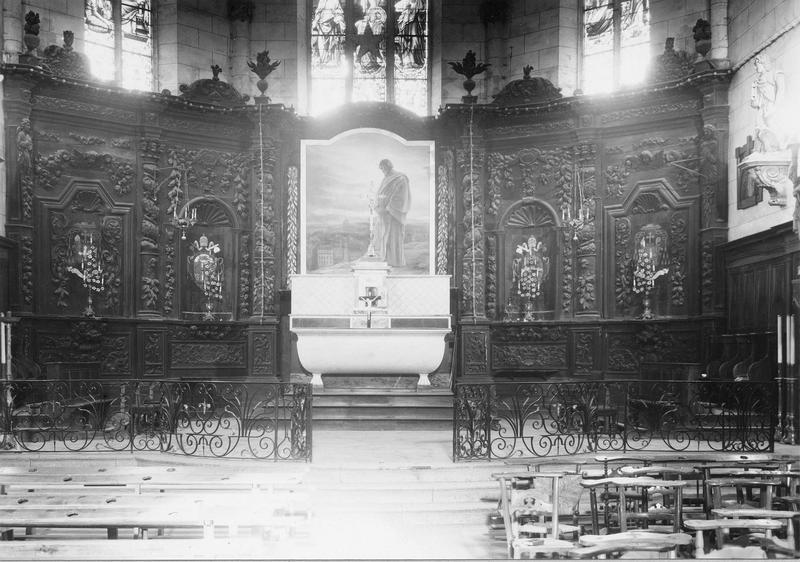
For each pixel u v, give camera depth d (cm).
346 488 1300
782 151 1557
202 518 886
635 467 1195
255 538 897
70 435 1705
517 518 1057
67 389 1772
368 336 2012
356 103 2189
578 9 2191
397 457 1477
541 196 2150
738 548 862
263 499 986
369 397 1972
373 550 1048
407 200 2200
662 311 1995
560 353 2108
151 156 2053
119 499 1060
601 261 2081
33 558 814
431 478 1362
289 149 2203
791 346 1537
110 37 2078
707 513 1087
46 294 1895
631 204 2056
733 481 1020
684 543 754
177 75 2139
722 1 1944
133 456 1472
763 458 1201
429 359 2023
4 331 1593
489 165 2191
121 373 1983
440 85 2255
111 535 1055
